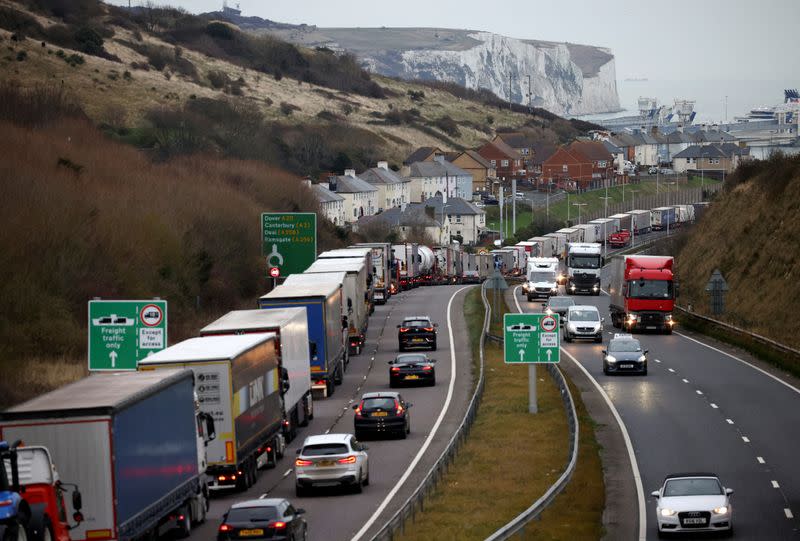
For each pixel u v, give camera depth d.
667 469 123.12
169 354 109.06
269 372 125.50
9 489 64.69
